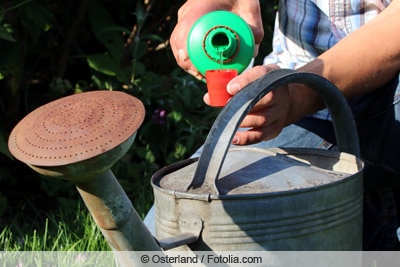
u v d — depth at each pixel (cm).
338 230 115
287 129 147
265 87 113
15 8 200
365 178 144
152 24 233
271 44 235
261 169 115
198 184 112
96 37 217
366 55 125
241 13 137
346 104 124
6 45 198
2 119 217
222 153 111
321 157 127
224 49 119
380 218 150
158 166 221
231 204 109
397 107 135
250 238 110
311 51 151
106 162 100
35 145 100
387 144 139
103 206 104
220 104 119
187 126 221
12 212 206
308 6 149
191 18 130
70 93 222
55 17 223
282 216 110
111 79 218
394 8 128
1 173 210
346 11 146
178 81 220
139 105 103
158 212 116
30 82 226
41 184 209
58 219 196
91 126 100
